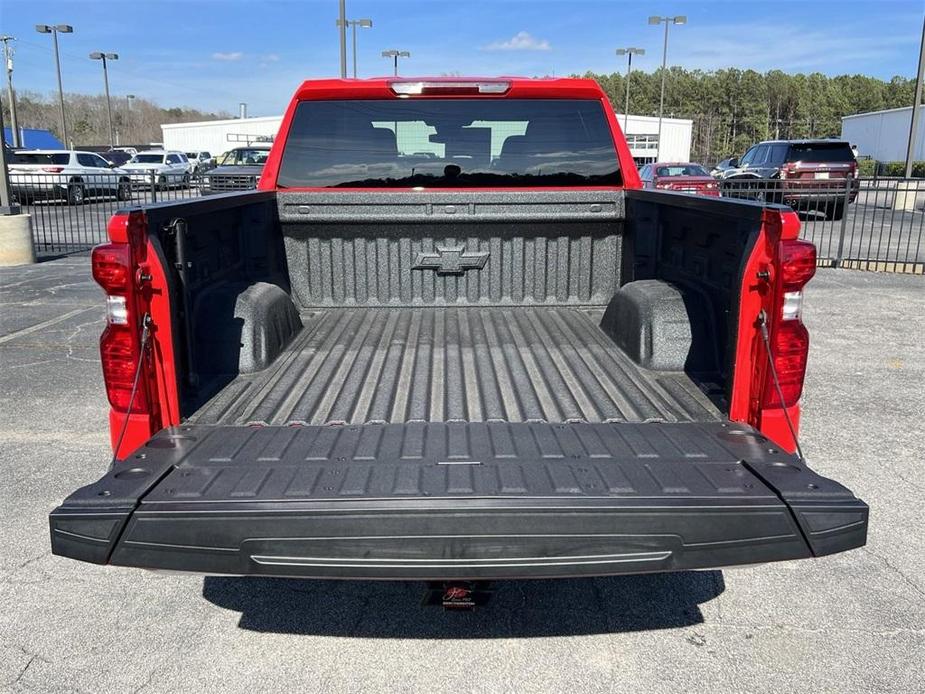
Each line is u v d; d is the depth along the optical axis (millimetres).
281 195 4129
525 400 3074
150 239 2676
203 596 3414
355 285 4336
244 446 2607
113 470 2396
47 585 3475
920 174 41094
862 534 2256
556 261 4336
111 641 3078
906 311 9641
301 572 2211
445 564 2207
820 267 13383
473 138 4148
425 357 3580
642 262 4043
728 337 2914
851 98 137125
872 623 3205
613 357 3590
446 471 2412
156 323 2717
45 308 9602
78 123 106500
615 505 2189
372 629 3174
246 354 3336
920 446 5137
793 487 2285
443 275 4332
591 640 3100
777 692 2785
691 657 2986
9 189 13398
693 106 118938
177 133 66500
